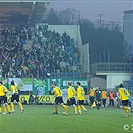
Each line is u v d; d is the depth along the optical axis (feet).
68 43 218.59
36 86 169.58
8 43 209.05
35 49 208.23
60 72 196.24
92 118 80.59
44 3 201.36
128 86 162.61
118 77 181.68
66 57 208.33
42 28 222.07
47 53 208.13
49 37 219.41
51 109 121.29
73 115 91.15
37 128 58.49
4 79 167.53
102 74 180.96
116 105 143.84
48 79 170.09
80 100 96.84
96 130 55.16
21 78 168.86
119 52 222.89
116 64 182.09
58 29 227.20
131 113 100.42
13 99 103.14
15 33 215.51
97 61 191.93
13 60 199.00
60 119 77.71
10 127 60.49
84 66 200.34
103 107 144.56
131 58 185.68
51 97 166.71
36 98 166.61
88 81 180.75
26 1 197.36
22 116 87.51
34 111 109.29
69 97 94.84
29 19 224.53
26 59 201.46
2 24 217.97
